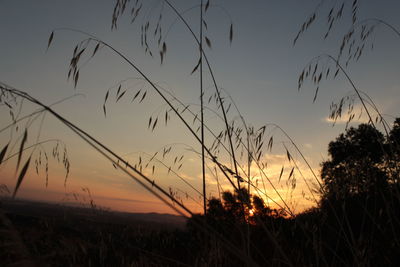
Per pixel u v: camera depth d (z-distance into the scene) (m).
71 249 2.12
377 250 2.38
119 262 2.28
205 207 1.60
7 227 0.62
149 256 2.39
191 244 2.62
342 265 2.29
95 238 2.44
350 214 2.57
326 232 2.66
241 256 0.99
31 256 0.62
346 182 2.65
